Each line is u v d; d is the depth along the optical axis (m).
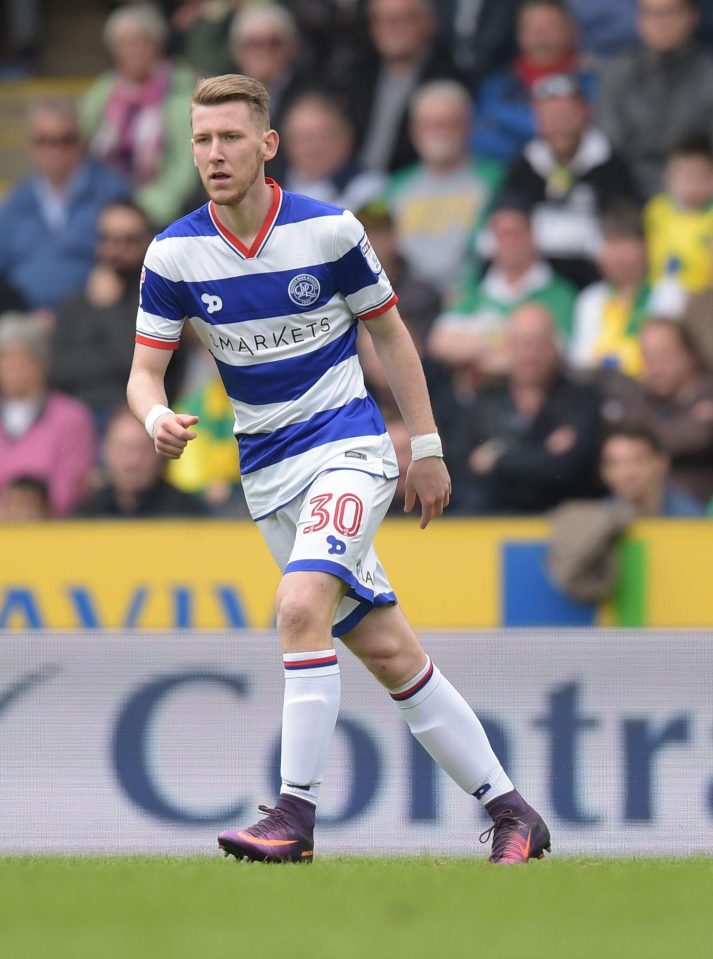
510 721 17.83
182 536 25.50
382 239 29.84
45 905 9.13
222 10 33.66
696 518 25.16
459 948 7.28
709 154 30.02
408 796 17.48
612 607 24.75
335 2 32.72
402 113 31.98
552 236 29.91
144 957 6.91
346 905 9.05
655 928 8.22
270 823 12.30
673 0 30.52
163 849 17.92
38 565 25.77
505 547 25.02
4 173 37.44
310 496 12.48
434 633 17.95
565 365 27.62
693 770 17.58
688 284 29.56
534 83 32.19
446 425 27.97
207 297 12.69
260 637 18.08
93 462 29.98
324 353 12.71
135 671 18.19
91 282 31.28
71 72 39.59
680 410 27.39
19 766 18.14
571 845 17.58
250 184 12.41
